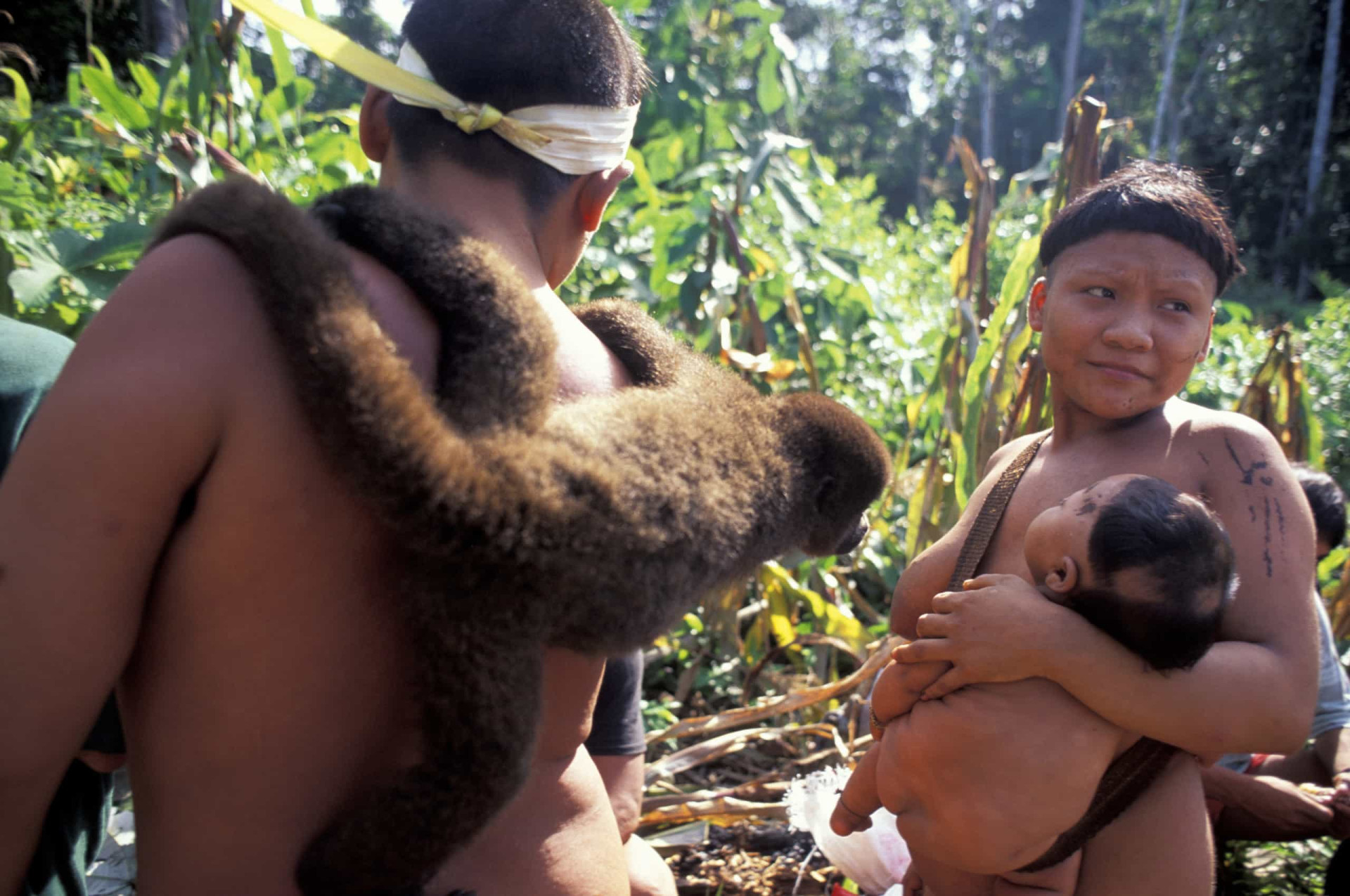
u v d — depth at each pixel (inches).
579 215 59.8
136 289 42.9
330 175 192.4
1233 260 74.1
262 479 43.0
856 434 59.1
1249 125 1147.3
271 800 46.8
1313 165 1029.2
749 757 150.1
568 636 47.1
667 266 193.8
